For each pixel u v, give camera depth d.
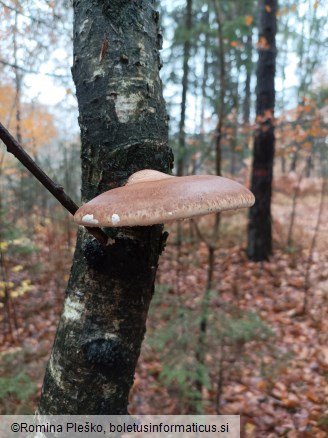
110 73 1.12
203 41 6.06
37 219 8.02
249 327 3.23
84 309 1.09
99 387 1.08
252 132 6.88
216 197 1.06
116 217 0.97
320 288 6.15
